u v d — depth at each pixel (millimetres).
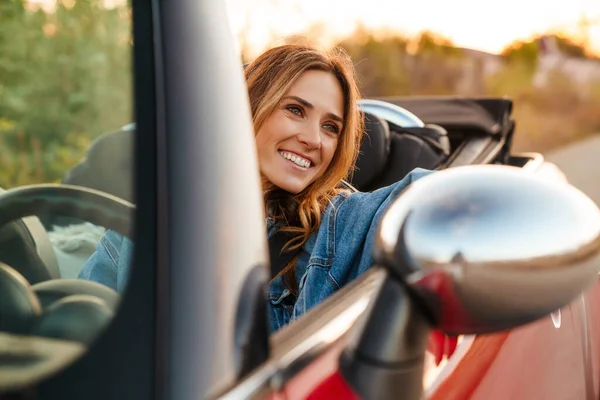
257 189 820
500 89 16156
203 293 726
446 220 728
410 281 720
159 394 690
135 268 736
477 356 1192
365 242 1414
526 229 722
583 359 1735
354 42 14320
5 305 812
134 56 801
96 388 703
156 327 711
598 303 1997
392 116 3113
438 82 15375
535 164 2379
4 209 977
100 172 858
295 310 1497
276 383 763
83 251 958
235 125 821
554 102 15508
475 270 700
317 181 1642
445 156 2854
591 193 8219
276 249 1626
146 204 753
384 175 2875
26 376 719
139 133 782
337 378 805
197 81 803
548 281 715
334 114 1608
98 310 744
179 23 816
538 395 1394
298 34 1655
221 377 714
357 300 998
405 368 762
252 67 1646
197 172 766
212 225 753
